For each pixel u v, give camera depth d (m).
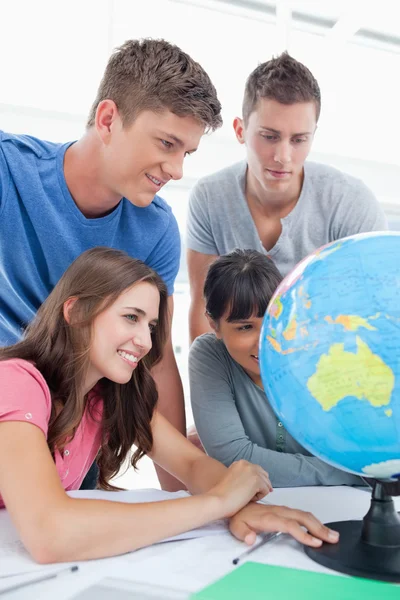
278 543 0.76
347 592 0.58
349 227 1.60
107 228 1.29
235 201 1.65
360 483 1.16
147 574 0.64
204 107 1.08
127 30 2.94
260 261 1.24
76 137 2.87
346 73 3.33
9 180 1.22
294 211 1.60
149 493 0.98
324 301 0.64
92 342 1.00
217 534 0.80
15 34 2.80
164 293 1.11
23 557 0.71
